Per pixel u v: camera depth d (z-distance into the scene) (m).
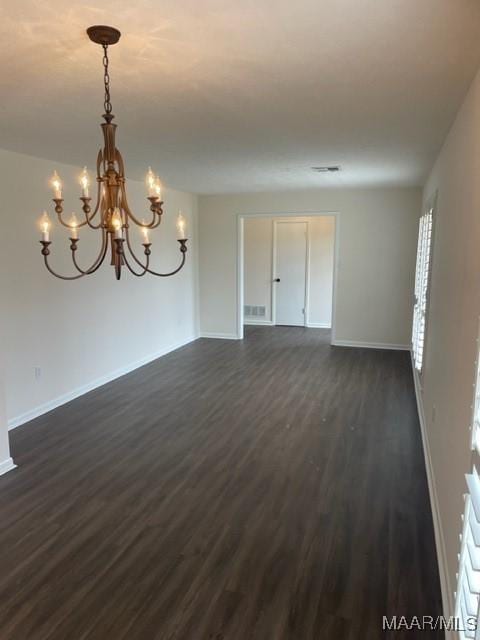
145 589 2.10
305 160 4.28
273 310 8.96
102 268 5.11
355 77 2.16
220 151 3.87
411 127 3.04
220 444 3.63
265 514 2.69
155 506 2.78
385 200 6.55
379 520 2.63
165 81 2.21
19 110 2.69
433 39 1.75
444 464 2.41
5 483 3.04
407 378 5.38
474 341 1.75
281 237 8.70
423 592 2.09
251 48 1.84
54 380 4.46
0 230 3.78
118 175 1.93
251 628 1.89
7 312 3.89
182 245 2.29
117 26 1.66
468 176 2.19
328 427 3.96
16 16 1.58
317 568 2.24
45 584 2.13
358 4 1.49
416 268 6.00
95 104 2.57
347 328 7.05
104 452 3.50
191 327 7.48
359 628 1.89
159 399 4.70
